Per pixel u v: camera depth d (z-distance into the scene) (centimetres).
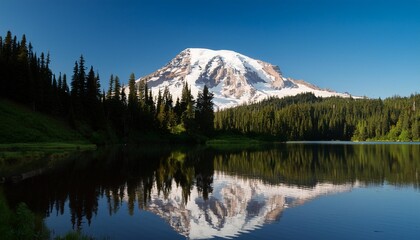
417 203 2883
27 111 9925
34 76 11069
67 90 12012
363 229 2167
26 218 1881
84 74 12175
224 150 9762
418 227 2220
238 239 1998
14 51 11775
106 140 11662
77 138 10256
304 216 2481
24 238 1788
